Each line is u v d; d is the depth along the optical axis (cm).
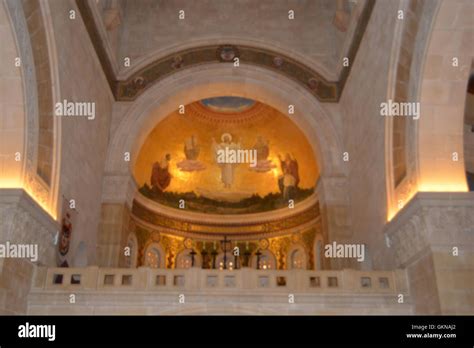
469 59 1046
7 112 1045
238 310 1072
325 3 2014
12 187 1002
